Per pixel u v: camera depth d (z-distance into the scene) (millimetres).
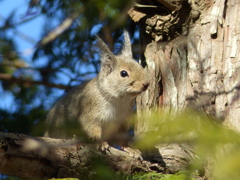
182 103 10336
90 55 12977
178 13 10906
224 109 9031
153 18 11398
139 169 8969
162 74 11023
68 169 8453
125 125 11562
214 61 9938
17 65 12242
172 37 11398
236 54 9656
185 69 10711
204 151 4355
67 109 11883
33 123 11500
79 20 11227
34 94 12297
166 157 9406
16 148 7762
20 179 8297
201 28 10602
